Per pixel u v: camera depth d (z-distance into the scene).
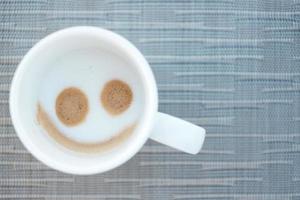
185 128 0.36
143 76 0.34
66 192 0.42
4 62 0.41
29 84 0.35
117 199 0.42
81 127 0.38
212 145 0.42
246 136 0.42
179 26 0.42
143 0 0.42
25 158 0.42
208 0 0.42
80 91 0.38
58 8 0.42
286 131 0.42
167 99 0.42
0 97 0.41
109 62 0.37
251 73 0.42
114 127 0.38
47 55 0.36
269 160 0.42
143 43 0.42
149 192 0.42
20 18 0.42
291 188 0.42
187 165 0.42
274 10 0.42
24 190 0.42
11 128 0.42
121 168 0.42
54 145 0.36
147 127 0.34
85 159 0.36
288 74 0.42
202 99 0.42
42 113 0.37
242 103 0.42
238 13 0.42
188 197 0.42
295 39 0.42
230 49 0.42
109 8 0.42
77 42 0.36
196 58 0.42
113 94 0.38
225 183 0.42
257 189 0.42
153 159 0.42
